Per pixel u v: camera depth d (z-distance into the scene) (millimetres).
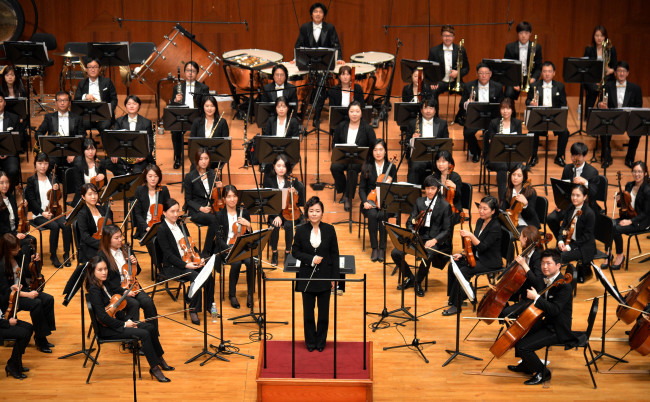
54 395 10844
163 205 13758
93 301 10922
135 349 10266
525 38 19062
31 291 11695
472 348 12062
